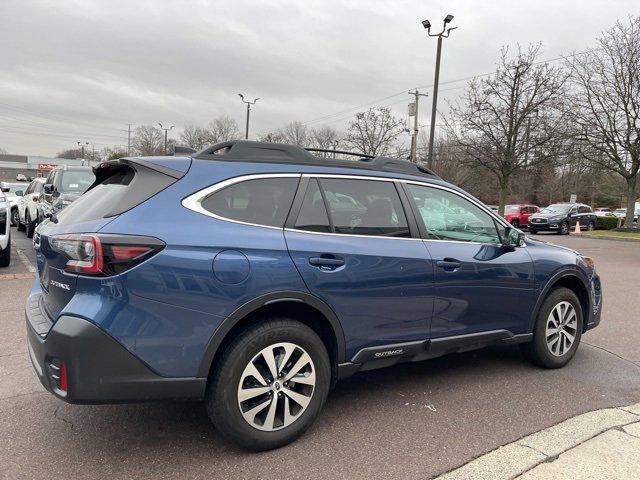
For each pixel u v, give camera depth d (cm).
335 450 304
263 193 310
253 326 293
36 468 279
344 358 326
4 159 10050
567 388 411
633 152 2395
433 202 385
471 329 389
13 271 874
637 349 524
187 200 285
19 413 345
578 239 2256
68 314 255
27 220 1408
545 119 2367
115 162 317
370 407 367
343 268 317
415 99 3422
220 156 311
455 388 407
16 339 497
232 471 279
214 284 275
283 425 303
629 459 294
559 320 453
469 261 382
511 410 365
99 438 313
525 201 6431
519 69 2345
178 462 287
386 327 341
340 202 336
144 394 264
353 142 4356
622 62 2253
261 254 291
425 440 318
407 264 346
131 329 258
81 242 261
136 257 260
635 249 1731
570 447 308
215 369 285
